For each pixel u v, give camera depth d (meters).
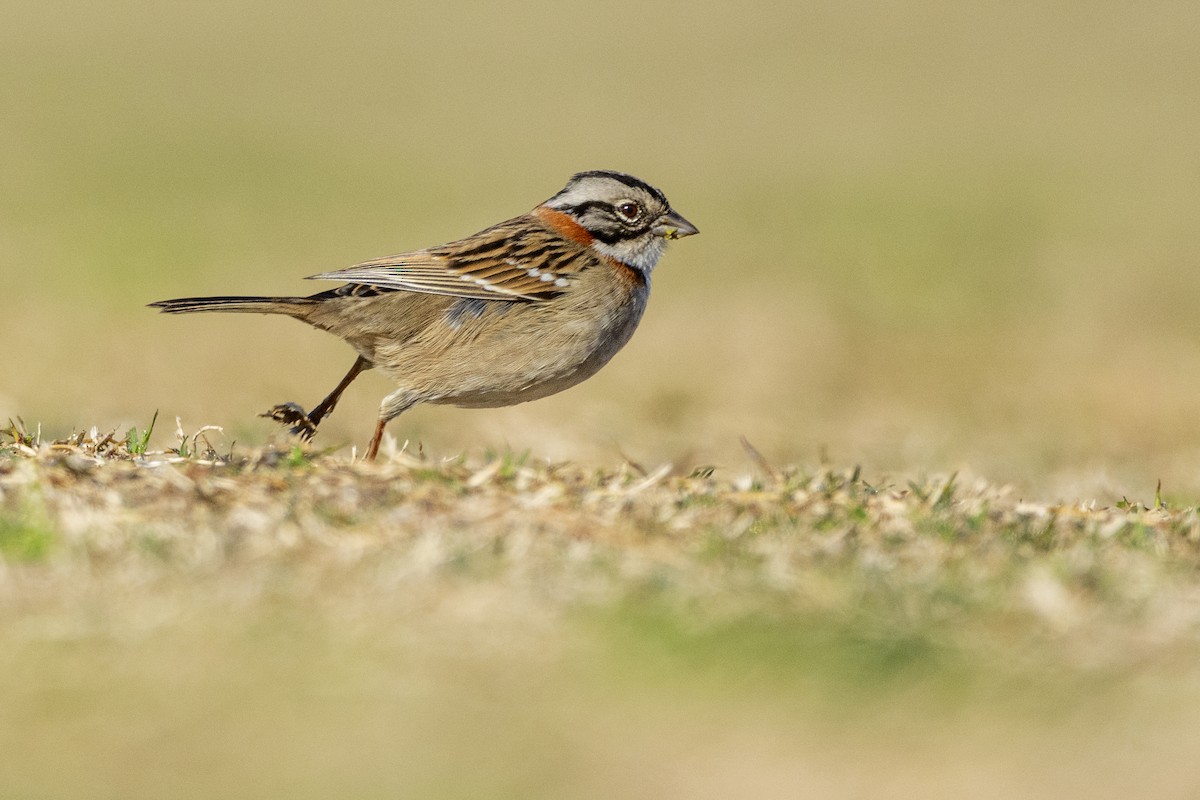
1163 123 44.56
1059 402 20.16
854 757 6.65
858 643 7.63
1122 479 14.48
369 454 11.45
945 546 9.15
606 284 11.58
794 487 10.48
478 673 7.31
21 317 22.80
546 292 11.36
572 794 6.30
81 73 48.50
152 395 18.70
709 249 29.92
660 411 18.69
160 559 8.35
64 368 20.12
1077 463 16.09
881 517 9.77
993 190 36.47
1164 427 19.00
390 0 63.06
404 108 45.72
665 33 58.09
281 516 8.99
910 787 6.39
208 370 20.27
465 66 52.47
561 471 10.77
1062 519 10.09
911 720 6.96
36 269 26.11
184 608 7.87
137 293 24.83
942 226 32.53
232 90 47.41
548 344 11.43
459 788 6.34
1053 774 6.49
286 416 11.70
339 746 6.68
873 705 7.09
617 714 6.99
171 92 46.56
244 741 6.71
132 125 41.59
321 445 14.98
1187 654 7.55
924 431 17.88
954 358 22.44
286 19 59.22
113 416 16.61
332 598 8.02
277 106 45.31
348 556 8.46
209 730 6.81
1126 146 41.75
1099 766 6.54
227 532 8.70
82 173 35.50
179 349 21.27
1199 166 39.34
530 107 46.22
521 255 11.37
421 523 9.02
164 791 6.33
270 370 20.36
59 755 6.61
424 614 7.85
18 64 49.19
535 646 7.57
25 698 7.06
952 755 6.64
